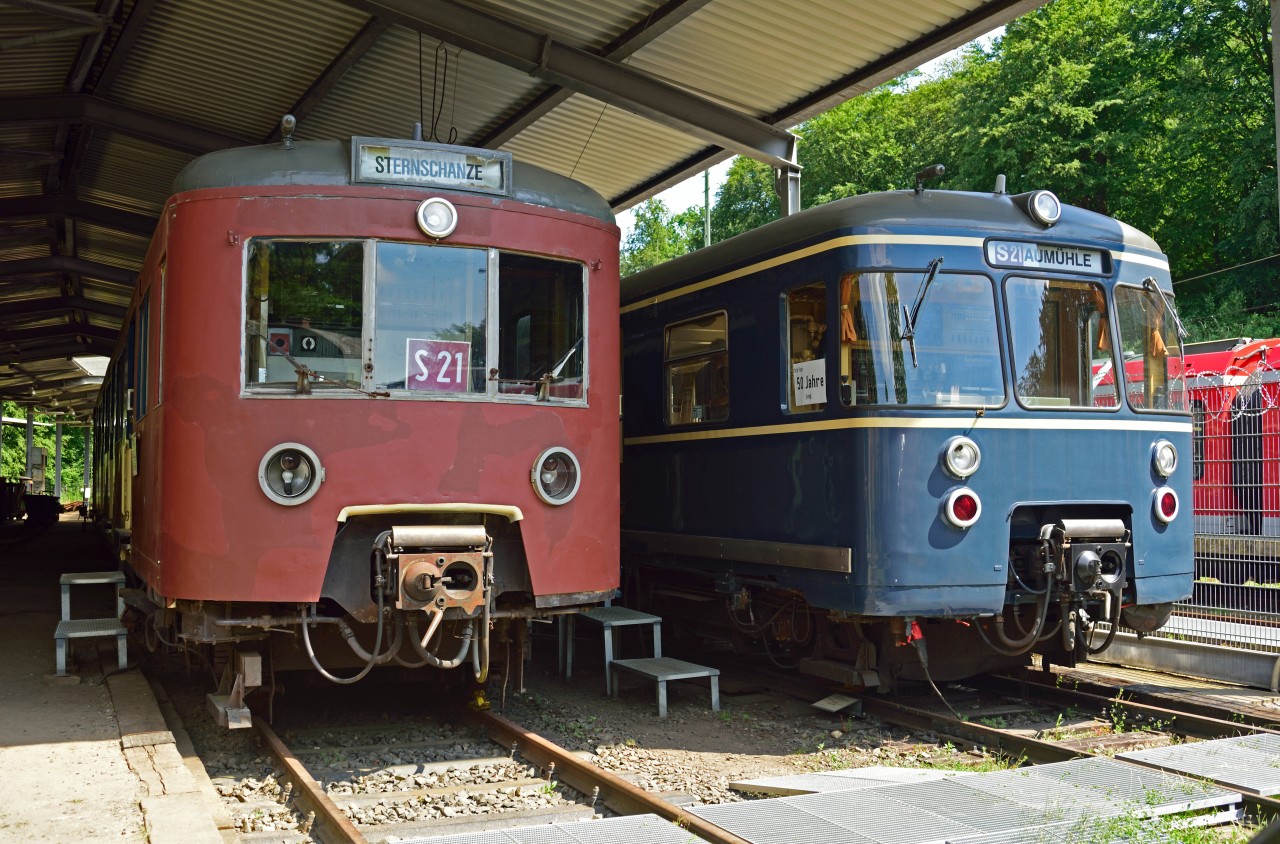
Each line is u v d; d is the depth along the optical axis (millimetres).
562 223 7156
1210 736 7293
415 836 5266
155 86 13312
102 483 16625
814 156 44719
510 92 12781
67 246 21125
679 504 9719
